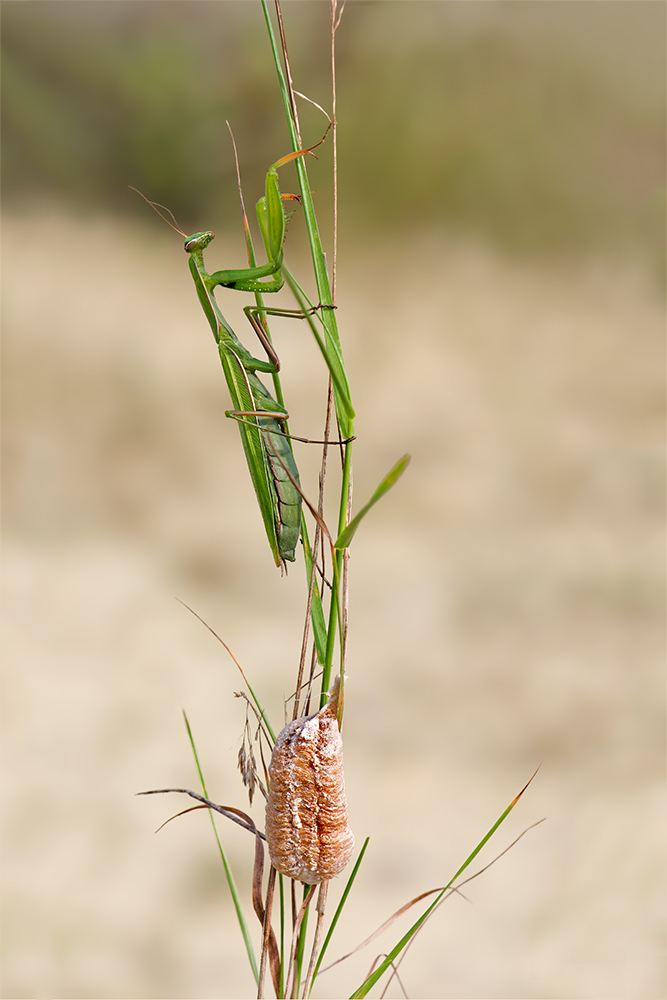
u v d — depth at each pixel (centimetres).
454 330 416
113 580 214
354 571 220
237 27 580
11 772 141
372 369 358
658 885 114
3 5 567
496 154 528
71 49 582
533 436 303
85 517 248
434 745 150
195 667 175
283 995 87
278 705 160
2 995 103
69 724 153
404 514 250
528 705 162
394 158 533
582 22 545
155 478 274
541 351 393
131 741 149
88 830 129
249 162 529
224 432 307
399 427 307
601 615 194
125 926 112
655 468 272
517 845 126
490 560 221
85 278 425
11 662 172
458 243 508
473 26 548
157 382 324
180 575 219
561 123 536
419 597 205
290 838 86
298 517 89
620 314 443
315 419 305
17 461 269
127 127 580
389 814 134
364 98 545
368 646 184
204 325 399
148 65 580
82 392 309
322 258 86
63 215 517
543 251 510
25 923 110
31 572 216
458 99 543
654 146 531
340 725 86
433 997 104
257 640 187
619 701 160
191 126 566
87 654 178
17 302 363
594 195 519
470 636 188
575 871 118
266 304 93
